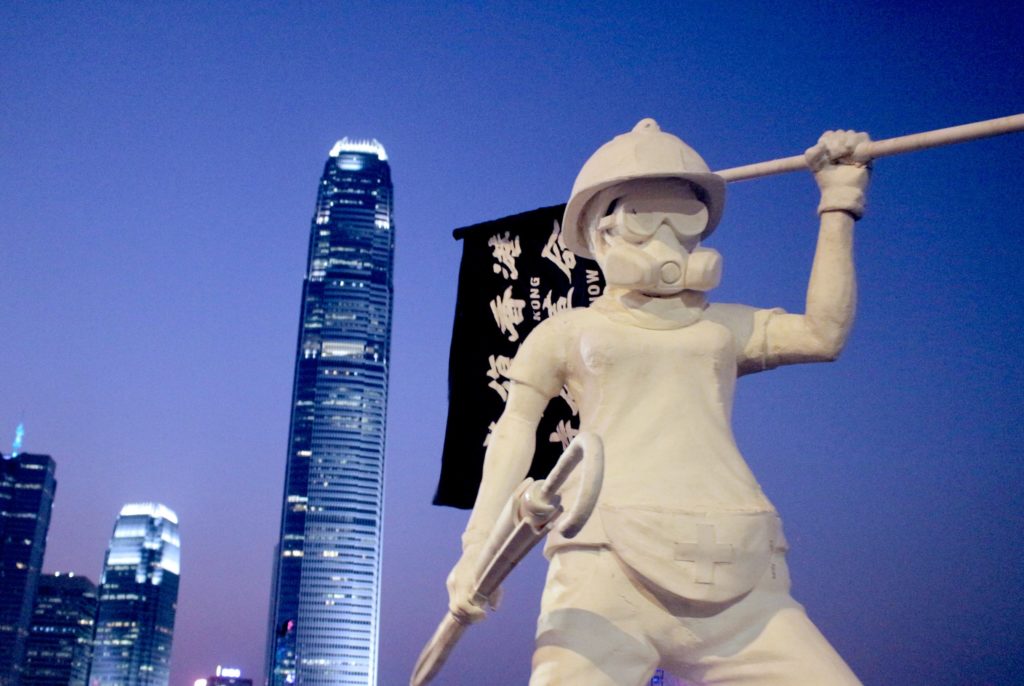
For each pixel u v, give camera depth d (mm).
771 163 5121
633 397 4914
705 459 4746
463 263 7406
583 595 4598
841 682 4344
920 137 4848
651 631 4562
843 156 5027
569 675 4477
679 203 4988
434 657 4848
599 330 5016
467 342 7207
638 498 4621
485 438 6973
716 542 4504
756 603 4562
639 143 5059
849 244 5047
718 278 4953
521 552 4219
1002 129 4676
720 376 4988
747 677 4508
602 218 5102
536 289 7238
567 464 3914
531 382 5191
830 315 5020
